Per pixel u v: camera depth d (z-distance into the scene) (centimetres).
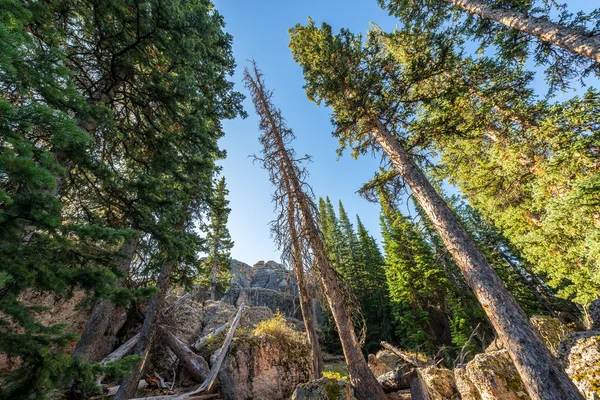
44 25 510
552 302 2139
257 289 3394
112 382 959
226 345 1060
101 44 661
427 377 782
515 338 538
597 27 631
